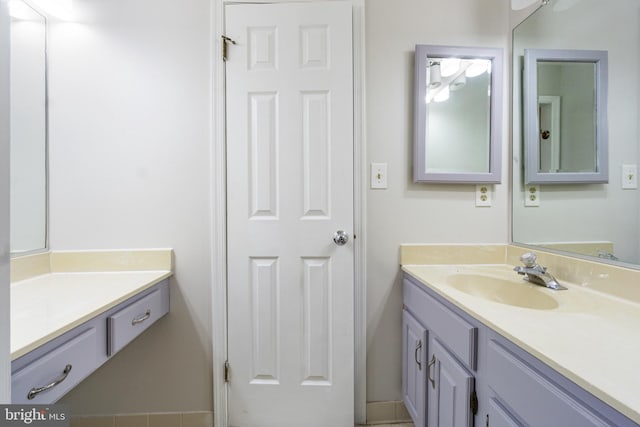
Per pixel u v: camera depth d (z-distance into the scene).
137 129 1.30
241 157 1.30
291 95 1.28
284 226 1.30
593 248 0.93
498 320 0.69
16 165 1.15
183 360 1.33
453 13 1.32
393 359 1.36
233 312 1.31
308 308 1.30
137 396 1.33
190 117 1.30
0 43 0.39
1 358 0.40
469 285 1.14
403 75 1.33
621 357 0.52
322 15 1.27
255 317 1.31
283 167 1.29
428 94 1.30
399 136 1.34
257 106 1.29
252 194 1.30
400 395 1.36
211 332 1.33
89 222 1.29
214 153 1.30
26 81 1.19
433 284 1.03
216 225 1.31
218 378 1.31
